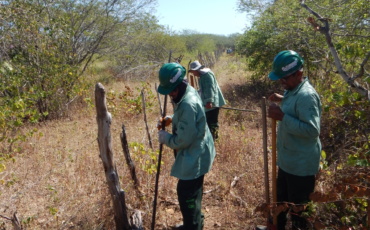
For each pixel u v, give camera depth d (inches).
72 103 371.9
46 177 181.2
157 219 151.4
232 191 171.8
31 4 354.9
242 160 202.1
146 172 172.2
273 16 343.0
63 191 164.9
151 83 508.1
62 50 380.5
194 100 114.7
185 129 112.3
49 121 328.8
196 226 123.7
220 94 228.8
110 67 601.6
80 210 147.4
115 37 488.4
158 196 165.8
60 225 140.8
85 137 267.9
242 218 150.9
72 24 430.0
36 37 337.1
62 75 346.3
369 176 111.3
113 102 342.3
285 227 138.5
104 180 170.7
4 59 319.3
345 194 106.8
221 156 210.1
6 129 242.2
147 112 334.3
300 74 111.1
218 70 661.9
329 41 121.0
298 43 278.1
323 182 148.8
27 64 337.7
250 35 410.0
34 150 234.2
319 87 226.8
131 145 173.9
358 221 121.5
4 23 318.7
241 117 300.4
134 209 148.4
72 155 218.8
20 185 173.5
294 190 118.9
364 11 206.8
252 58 433.4
